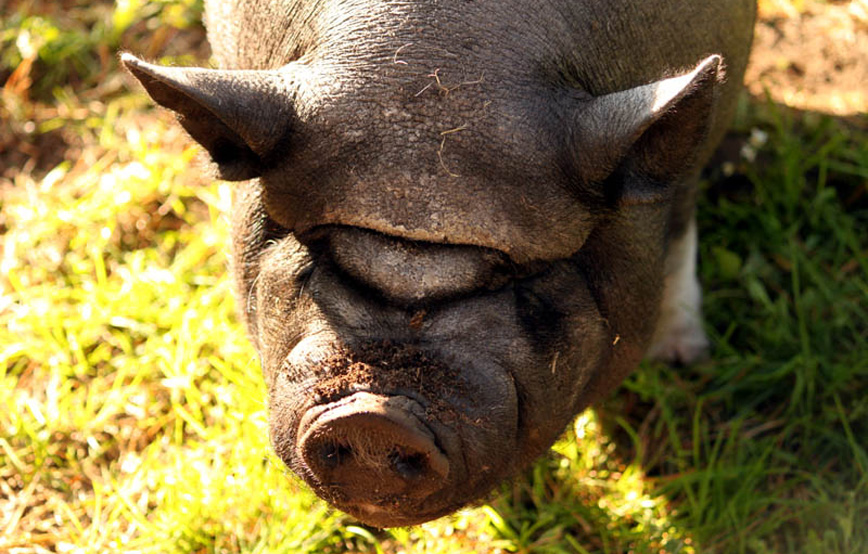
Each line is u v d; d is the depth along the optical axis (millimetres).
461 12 1180
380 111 1164
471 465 1170
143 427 1529
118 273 1651
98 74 1844
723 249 1634
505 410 1169
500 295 1179
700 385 1556
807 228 1675
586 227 1199
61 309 1614
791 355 1567
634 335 1306
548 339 1198
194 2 1881
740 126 1736
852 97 1771
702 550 1430
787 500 1451
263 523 1443
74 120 1786
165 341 1575
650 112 1138
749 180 1707
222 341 1567
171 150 1743
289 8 1241
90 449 1509
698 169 1432
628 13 1258
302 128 1175
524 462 1249
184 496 1447
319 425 1144
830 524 1440
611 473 1495
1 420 1522
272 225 1233
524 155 1164
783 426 1525
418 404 1142
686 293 1542
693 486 1482
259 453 1458
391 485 1168
